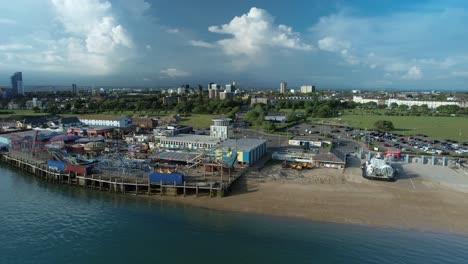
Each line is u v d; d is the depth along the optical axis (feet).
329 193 238.68
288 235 180.14
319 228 188.03
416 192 241.14
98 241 176.04
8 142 402.11
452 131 596.70
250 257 159.22
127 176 264.31
